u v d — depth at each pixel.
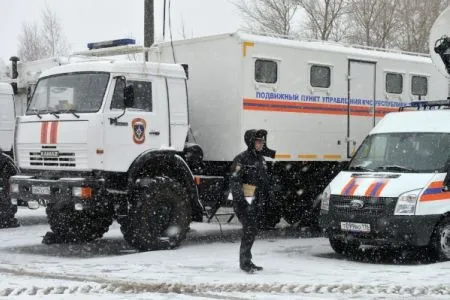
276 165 13.41
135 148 11.37
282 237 13.77
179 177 12.05
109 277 8.95
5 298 7.50
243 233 9.41
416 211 10.34
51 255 11.27
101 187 10.87
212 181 12.33
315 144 13.71
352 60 14.34
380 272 9.63
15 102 14.63
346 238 10.78
